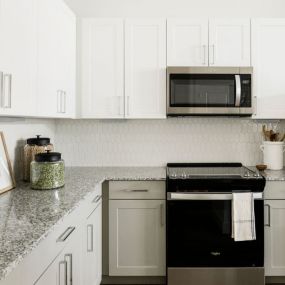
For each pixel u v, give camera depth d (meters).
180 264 2.39
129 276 2.59
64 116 2.27
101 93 2.70
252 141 3.02
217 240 2.38
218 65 2.66
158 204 2.48
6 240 1.11
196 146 3.03
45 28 1.87
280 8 3.01
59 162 2.00
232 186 2.34
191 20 2.66
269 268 2.46
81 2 3.04
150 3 3.03
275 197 2.45
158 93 2.68
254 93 2.68
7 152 2.00
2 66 1.34
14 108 1.46
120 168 2.95
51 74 1.98
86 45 2.70
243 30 2.66
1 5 1.32
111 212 2.49
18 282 1.00
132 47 2.69
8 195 1.80
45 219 1.35
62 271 1.44
